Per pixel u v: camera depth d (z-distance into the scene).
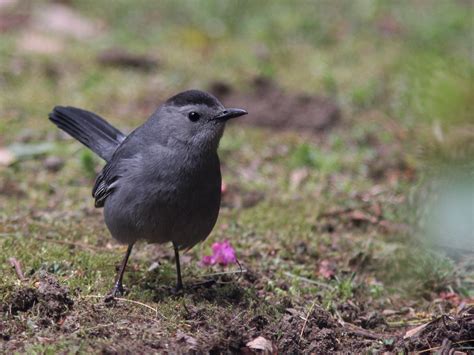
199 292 9.37
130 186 8.91
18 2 20.73
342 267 10.78
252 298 9.26
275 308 9.04
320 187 13.40
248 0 21.59
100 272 9.72
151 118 9.16
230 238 11.30
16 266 9.38
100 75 17.38
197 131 8.88
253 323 8.62
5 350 7.66
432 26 20.02
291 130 15.69
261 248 11.05
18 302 8.38
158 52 18.83
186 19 20.77
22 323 8.13
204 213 9.07
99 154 10.82
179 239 9.21
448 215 10.35
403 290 10.32
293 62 18.80
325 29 20.36
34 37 18.95
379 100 16.73
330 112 16.03
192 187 8.87
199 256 10.72
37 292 8.50
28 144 14.24
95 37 19.39
